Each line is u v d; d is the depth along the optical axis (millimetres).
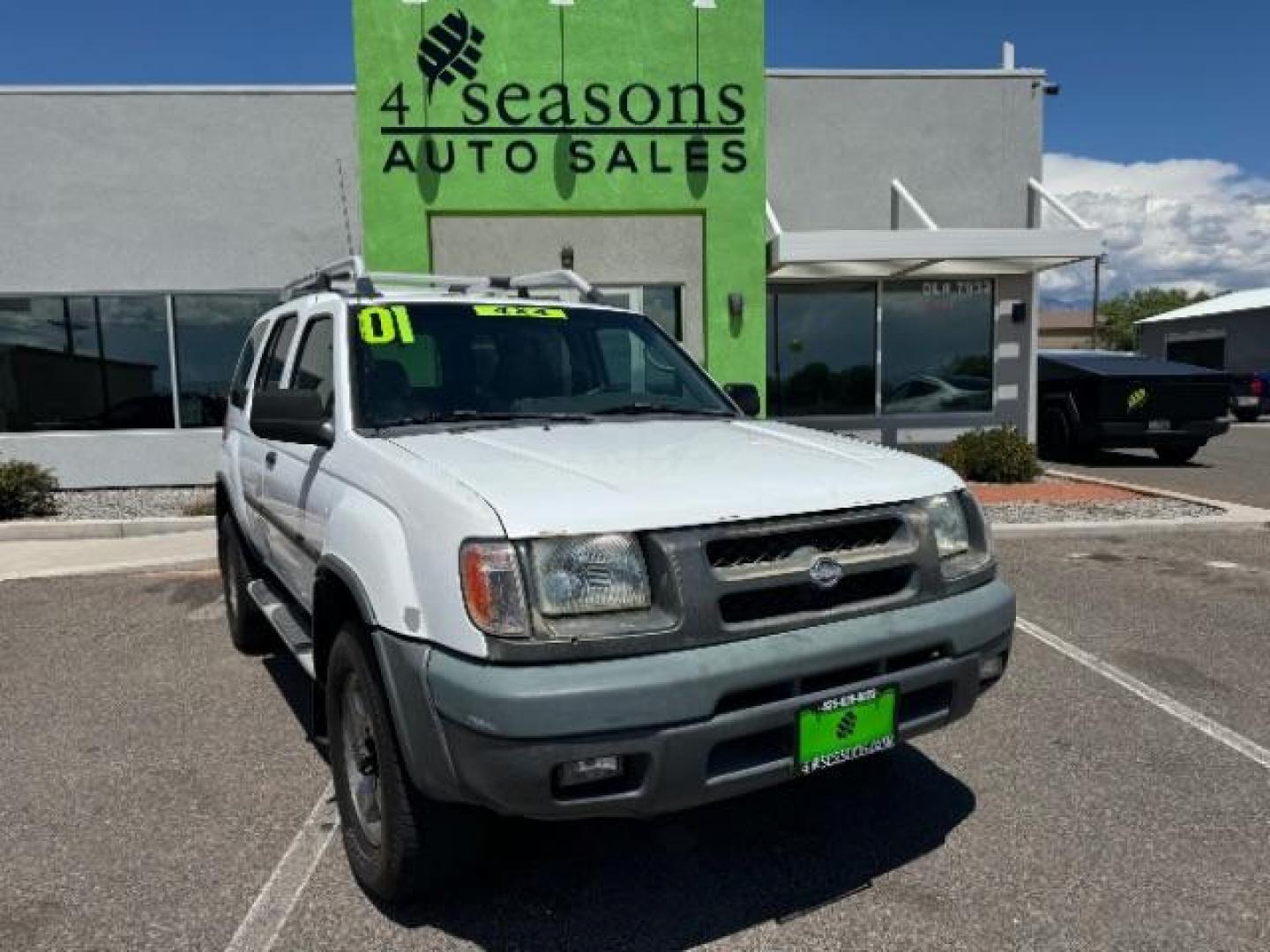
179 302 11992
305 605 3746
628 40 10562
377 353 3664
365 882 2949
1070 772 3770
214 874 3088
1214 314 35312
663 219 11250
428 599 2492
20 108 11484
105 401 12016
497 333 3971
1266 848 3164
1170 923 2750
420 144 10383
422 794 2648
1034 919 2781
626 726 2311
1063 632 5664
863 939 2701
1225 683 4773
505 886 3004
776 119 12648
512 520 2398
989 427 13539
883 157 12828
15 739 4238
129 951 2676
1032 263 12367
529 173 10586
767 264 11734
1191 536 8555
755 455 3107
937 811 3469
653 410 4016
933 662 2822
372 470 3008
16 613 6445
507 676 2305
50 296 11836
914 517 2869
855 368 13336
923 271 12875
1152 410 13508
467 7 10312
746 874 3061
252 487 4688
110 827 3414
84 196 11680
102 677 5082
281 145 11859
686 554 2469
